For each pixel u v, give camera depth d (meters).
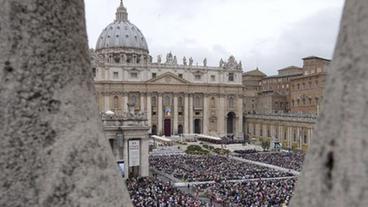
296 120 119.31
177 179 61.81
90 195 5.47
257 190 48.94
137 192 45.84
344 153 4.09
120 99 146.75
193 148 101.69
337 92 4.31
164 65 153.38
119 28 193.50
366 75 4.07
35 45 5.50
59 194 5.33
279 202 41.78
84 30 6.14
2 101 5.32
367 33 4.12
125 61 180.38
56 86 5.61
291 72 179.25
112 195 5.66
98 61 146.00
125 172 59.53
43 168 5.35
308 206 4.29
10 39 5.39
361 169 3.93
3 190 5.14
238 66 162.12
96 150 5.76
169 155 94.31
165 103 152.38
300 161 84.25
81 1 6.09
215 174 64.69
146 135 61.66
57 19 5.68
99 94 145.75
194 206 39.84
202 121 157.50
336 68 4.40
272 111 160.50
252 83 183.25
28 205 5.20
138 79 149.25
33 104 5.43
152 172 69.31
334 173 4.14
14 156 5.25
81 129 5.70
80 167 5.53
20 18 5.44
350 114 4.12
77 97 5.79
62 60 5.70
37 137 5.39
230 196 46.38
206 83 156.88
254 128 152.12
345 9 4.43
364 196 3.85
